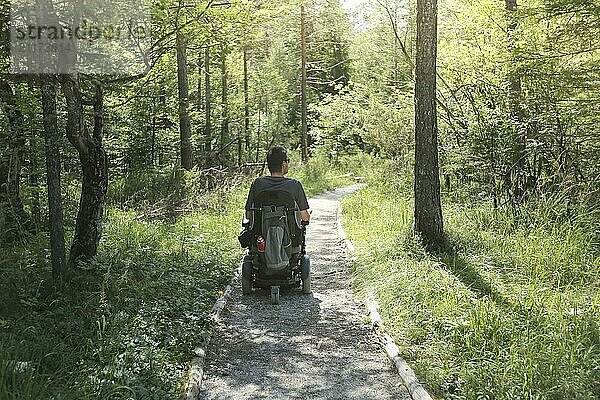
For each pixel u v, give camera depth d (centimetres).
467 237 984
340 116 3997
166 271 819
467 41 1452
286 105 4400
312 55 4575
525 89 1202
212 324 673
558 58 1101
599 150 1096
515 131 1171
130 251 869
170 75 1695
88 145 784
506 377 484
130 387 464
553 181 1096
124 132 1641
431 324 628
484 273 802
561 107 1128
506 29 1298
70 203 1155
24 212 970
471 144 1270
